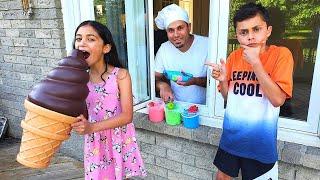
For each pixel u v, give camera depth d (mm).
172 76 2684
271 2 2111
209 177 2379
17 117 3664
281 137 2033
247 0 2064
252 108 1567
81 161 3219
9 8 3104
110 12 2723
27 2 2906
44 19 2879
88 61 1577
